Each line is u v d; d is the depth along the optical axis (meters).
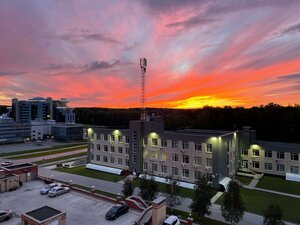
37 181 47.53
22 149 105.75
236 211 32.50
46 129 143.12
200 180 38.03
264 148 63.59
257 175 61.19
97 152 71.19
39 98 197.25
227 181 52.31
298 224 36.22
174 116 146.62
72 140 136.38
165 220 29.08
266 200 45.38
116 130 67.19
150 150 60.59
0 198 38.88
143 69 67.00
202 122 127.69
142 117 66.25
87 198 38.84
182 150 55.50
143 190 40.28
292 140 102.56
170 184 41.41
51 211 28.36
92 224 30.50
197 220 36.56
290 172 59.78
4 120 125.44
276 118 107.31
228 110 126.31
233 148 61.56
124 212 33.22
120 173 62.81
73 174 63.84
